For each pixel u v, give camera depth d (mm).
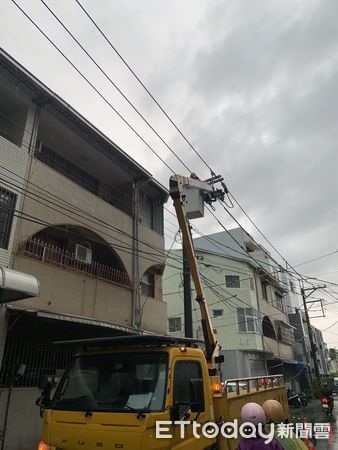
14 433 8836
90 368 5031
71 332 11609
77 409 4543
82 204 12805
